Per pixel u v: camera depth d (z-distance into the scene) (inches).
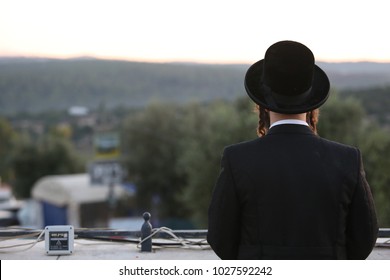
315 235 137.3
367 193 142.1
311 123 156.5
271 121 149.9
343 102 1306.6
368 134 1269.7
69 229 211.9
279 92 144.3
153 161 2160.4
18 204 2711.6
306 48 144.3
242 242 143.1
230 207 142.4
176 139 2144.4
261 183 140.1
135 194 2127.2
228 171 143.7
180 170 1895.9
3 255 211.3
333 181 139.4
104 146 2156.7
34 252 215.3
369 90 3408.0
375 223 142.8
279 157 141.7
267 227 138.8
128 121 2298.2
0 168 4114.2
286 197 138.6
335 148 144.2
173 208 2118.6
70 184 2017.7
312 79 146.3
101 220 2001.7
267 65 144.7
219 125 1357.0
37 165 3058.6
